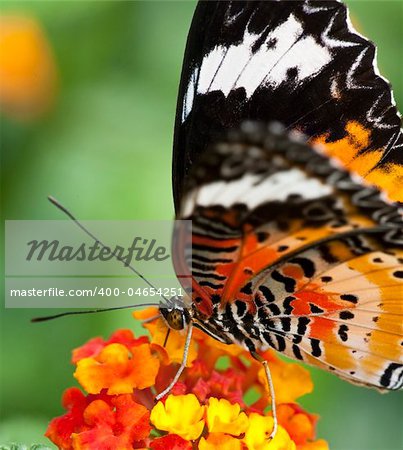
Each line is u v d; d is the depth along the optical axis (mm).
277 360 236
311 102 230
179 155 229
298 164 209
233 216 215
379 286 225
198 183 210
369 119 230
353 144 230
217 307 228
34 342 267
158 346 230
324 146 230
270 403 231
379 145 230
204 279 224
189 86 229
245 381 237
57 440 226
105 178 272
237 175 210
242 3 229
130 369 226
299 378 234
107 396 227
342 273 224
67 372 266
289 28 230
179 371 226
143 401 230
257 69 230
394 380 233
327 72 230
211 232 217
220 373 235
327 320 229
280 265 223
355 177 211
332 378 274
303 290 226
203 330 229
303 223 217
